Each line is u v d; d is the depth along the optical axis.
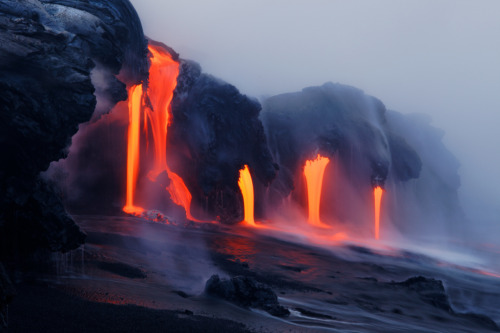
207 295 28.38
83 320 18.58
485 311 41.78
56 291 23.19
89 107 26.64
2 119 23.94
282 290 35.91
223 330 20.17
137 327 18.66
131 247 42.44
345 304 33.81
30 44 24.73
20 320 17.42
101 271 30.52
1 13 26.47
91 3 33.88
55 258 30.62
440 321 34.22
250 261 47.28
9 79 23.83
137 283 29.06
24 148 25.38
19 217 26.72
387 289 41.59
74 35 28.08
